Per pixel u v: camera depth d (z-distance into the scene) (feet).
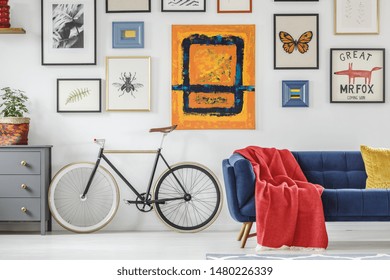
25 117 23.81
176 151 24.57
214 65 24.43
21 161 23.24
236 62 24.41
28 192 23.29
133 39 24.47
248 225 20.94
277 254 19.69
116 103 24.52
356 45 24.44
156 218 24.52
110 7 24.47
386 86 24.47
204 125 24.47
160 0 24.43
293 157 22.77
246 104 24.44
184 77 24.43
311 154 23.16
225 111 24.44
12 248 21.04
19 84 24.57
